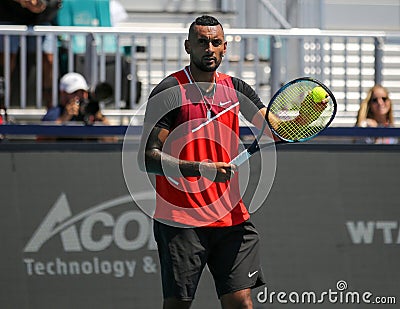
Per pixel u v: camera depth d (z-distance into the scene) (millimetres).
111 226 21344
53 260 21250
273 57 24719
